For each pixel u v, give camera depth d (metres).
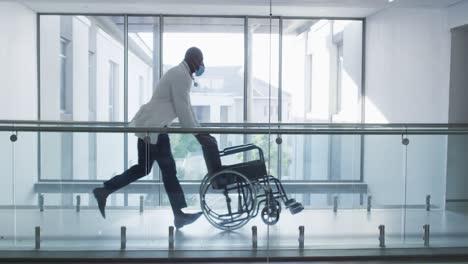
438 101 5.84
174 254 3.80
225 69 7.79
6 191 3.97
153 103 4.15
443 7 5.70
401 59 6.66
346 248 3.97
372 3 6.41
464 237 4.13
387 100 7.10
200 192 4.01
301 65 7.91
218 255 3.79
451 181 4.26
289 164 4.19
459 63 5.61
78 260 3.71
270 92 7.89
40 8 7.20
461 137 4.28
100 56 7.80
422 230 4.18
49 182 4.10
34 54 7.46
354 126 5.62
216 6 6.97
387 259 3.79
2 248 3.90
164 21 7.75
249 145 4.08
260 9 7.18
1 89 6.25
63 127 3.96
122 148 4.09
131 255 3.76
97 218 4.02
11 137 3.99
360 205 4.32
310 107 7.91
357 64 7.97
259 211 4.05
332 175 4.33
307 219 4.17
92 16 7.73
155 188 4.02
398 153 4.31
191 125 4.13
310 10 7.20
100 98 7.84
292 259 3.77
